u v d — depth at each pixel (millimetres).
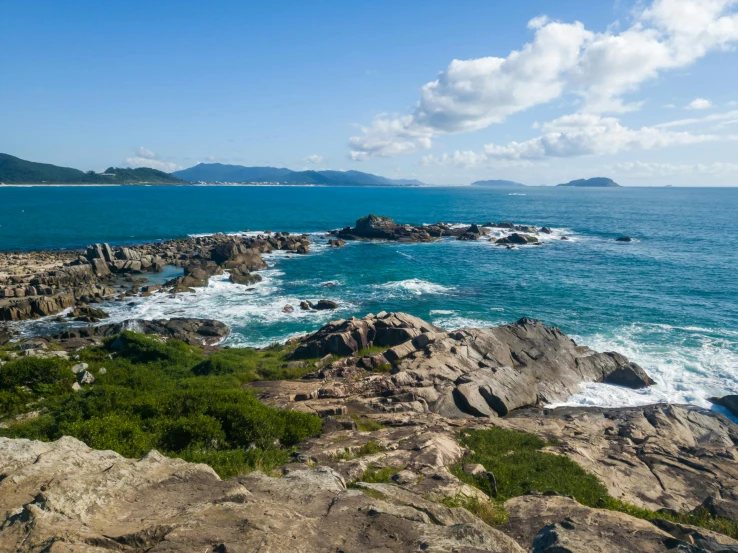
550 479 16219
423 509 9266
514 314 48969
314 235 112812
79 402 21422
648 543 8586
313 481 9859
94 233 111062
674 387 32812
